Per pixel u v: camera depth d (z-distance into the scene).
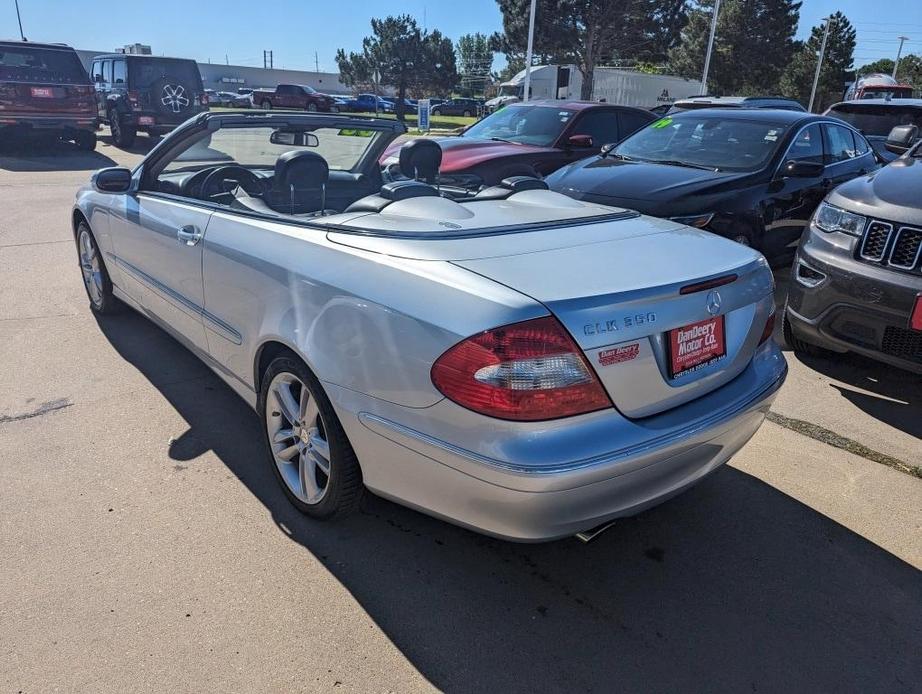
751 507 2.96
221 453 3.15
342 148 3.82
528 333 1.89
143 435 3.28
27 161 12.79
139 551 2.50
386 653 2.12
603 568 2.56
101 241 4.37
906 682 2.11
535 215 2.77
